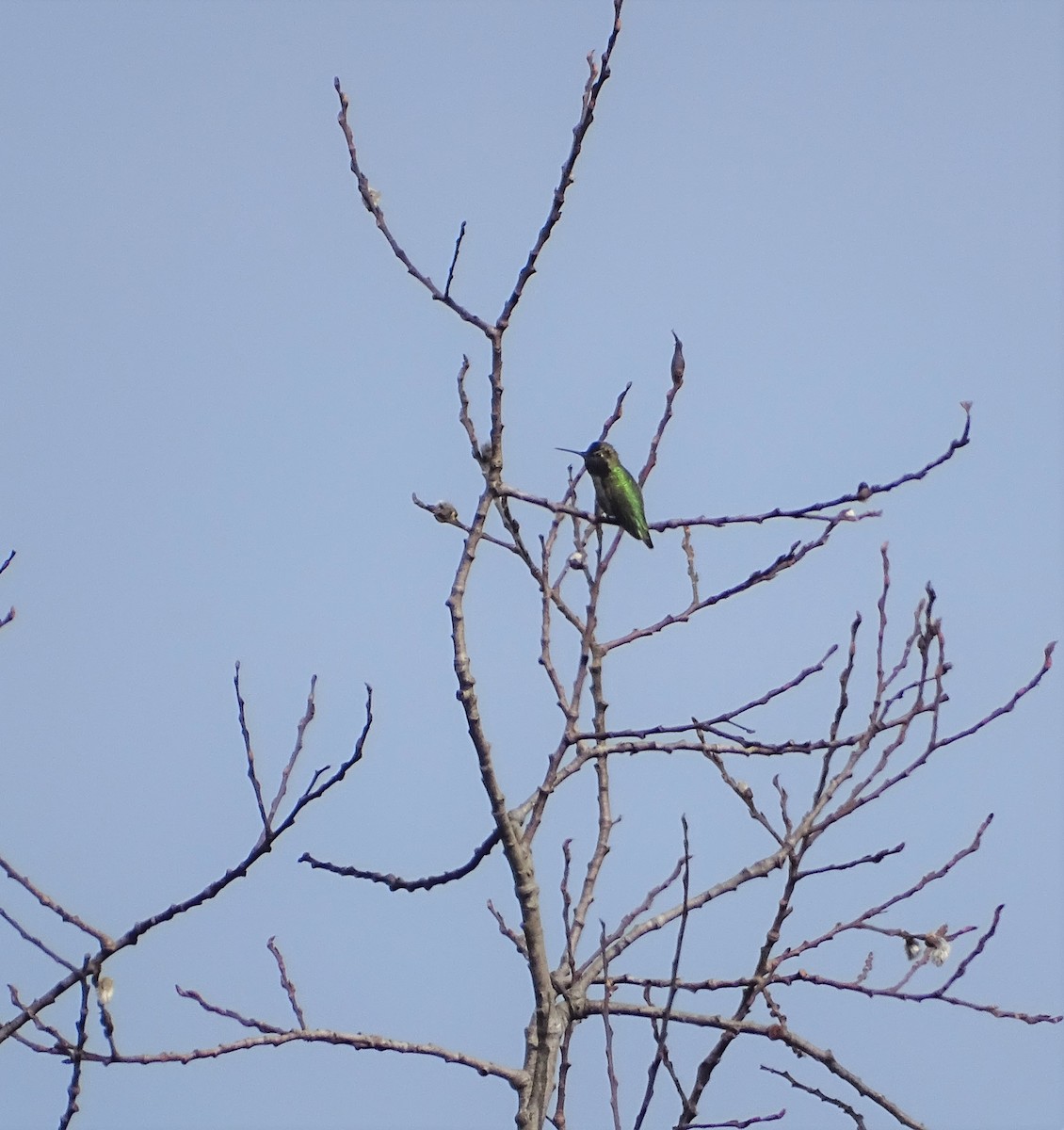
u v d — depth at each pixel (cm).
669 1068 1006
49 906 1083
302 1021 1146
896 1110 1125
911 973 1176
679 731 1189
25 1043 1035
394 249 1130
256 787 1089
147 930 1091
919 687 1155
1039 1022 1120
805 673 1195
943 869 1155
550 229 1109
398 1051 1117
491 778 1113
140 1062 1033
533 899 1118
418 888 1185
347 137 1153
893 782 1112
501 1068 1116
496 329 1123
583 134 1096
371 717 1078
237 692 1091
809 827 1088
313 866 1186
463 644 1104
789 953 1128
